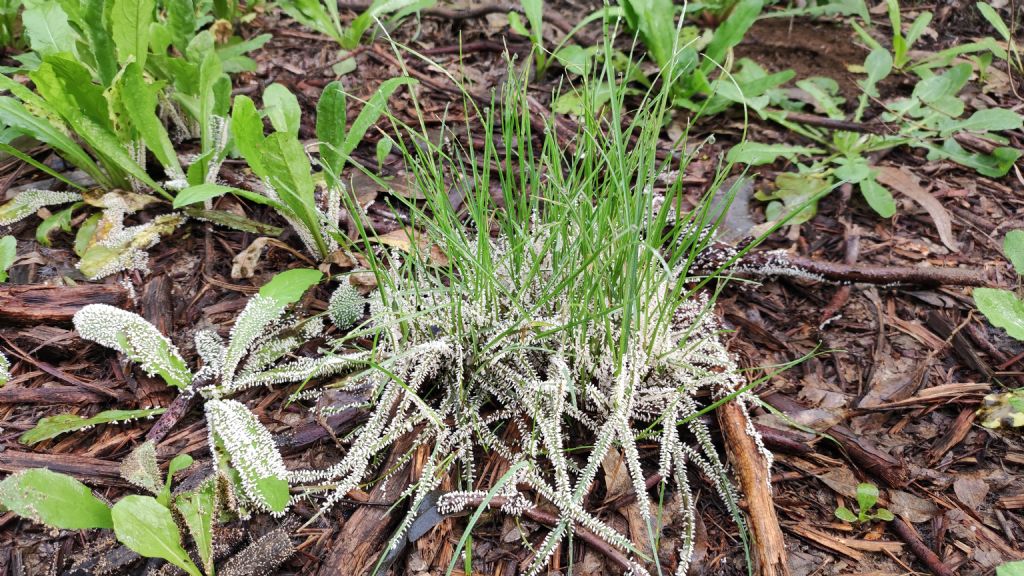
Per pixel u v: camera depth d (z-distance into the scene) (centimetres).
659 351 37
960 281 43
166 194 45
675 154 51
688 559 34
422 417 36
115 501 35
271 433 37
